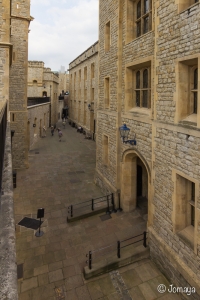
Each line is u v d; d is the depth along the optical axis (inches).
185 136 210.2
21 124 607.2
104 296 219.1
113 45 385.4
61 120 1959.9
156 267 257.3
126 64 344.8
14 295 66.1
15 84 596.7
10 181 148.9
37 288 228.1
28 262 263.1
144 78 324.5
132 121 334.0
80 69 1286.9
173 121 227.6
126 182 369.7
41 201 418.0
